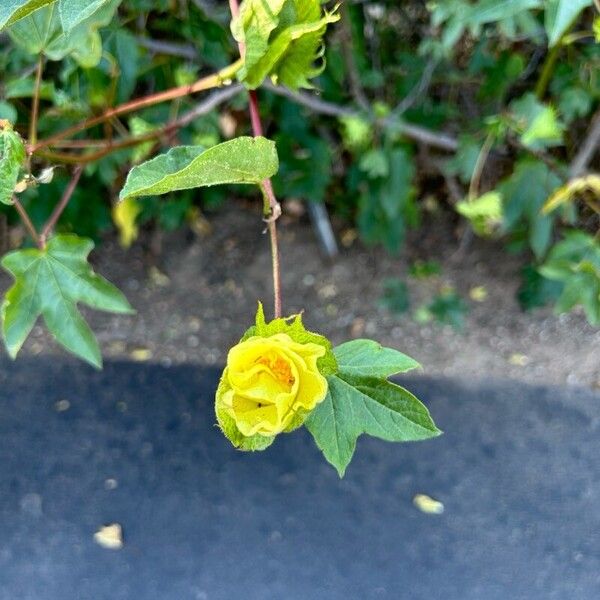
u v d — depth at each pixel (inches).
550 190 39.3
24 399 42.3
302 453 39.7
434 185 52.4
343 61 41.4
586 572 34.0
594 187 32.5
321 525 36.3
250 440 15.6
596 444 39.9
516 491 37.6
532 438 40.2
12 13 17.4
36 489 37.7
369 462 39.3
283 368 15.0
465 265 50.9
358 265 51.4
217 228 53.7
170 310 48.8
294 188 47.0
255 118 20.2
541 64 43.0
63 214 44.6
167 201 48.0
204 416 41.7
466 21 29.9
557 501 37.1
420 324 47.4
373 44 45.1
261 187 16.6
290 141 45.2
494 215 36.6
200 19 36.9
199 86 23.6
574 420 41.2
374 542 35.5
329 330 47.4
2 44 35.5
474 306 48.4
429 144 47.2
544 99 43.3
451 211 52.7
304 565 34.7
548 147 44.4
